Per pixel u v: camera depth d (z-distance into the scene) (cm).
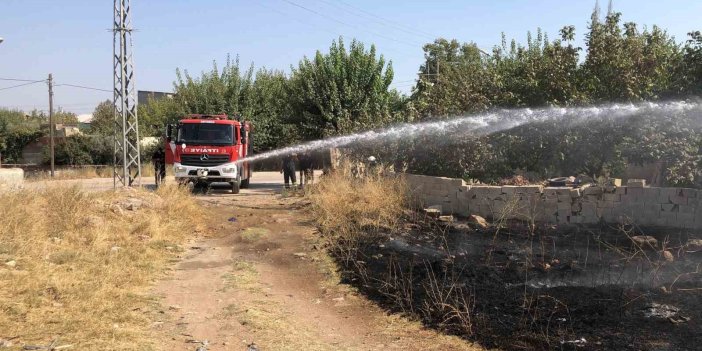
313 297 741
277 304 705
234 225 1257
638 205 997
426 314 648
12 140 4866
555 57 1319
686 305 618
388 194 1298
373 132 1712
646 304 627
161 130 4003
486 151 1341
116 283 738
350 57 2789
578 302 649
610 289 688
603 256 838
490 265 820
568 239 956
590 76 1297
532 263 820
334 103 2714
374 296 731
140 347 527
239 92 3712
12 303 603
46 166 4291
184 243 1068
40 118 6738
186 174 1922
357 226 1110
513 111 1323
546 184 1149
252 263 916
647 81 1226
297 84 2906
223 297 723
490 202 1135
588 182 1145
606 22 1305
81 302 636
